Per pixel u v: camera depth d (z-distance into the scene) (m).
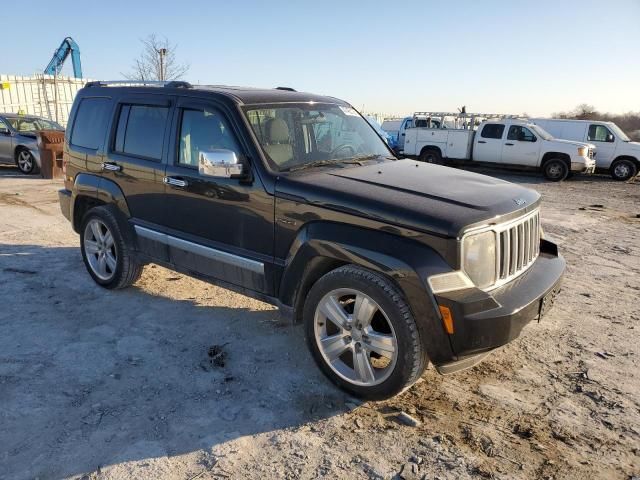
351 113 5.06
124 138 4.96
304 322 3.70
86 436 3.10
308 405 3.47
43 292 5.31
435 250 3.13
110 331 4.48
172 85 4.61
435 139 20.56
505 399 3.58
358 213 3.38
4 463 2.86
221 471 2.84
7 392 3.52
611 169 18.80
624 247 7.91
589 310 5.19
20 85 23.98
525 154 18.36
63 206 5.84
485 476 2.83
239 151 3.97
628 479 2.82
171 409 3.39
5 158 14.23
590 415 3.41
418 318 3.14
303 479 2.79
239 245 4.08
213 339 4.38
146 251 4.88
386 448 3.04
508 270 3.47
